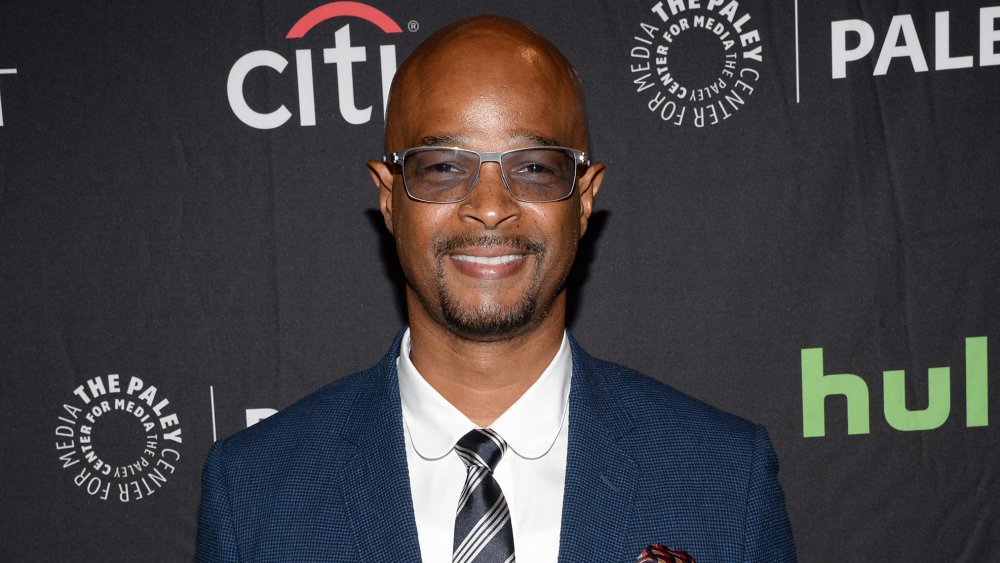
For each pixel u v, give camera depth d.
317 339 1.54
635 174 1.53
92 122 1.50
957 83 1.53
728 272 1.54
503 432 0.98
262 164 1.52
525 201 0.92
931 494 1.56
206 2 1.50
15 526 1.54
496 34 0.96
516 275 0.93
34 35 1.49
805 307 1.54
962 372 1.55
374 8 1.50
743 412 1.55
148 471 1.54
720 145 1.53
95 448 1.54
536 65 0.95
